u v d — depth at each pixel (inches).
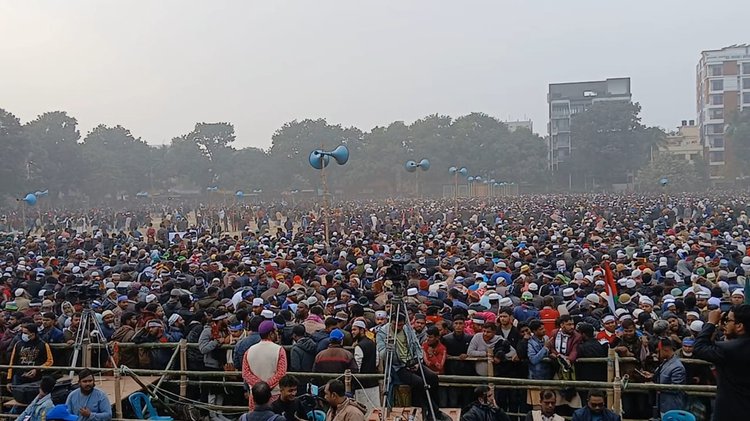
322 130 4581.7
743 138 4443.9
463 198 3676.2
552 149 5398.6
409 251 934.4
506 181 4483.3
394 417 363.6
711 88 5123.0
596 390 375.2
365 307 534.9
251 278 726.5
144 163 4439.0
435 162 4392.2
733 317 253.8
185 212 3211.1
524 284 647.1
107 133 4480.8
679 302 526.9
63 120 3838.6
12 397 458.3
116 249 1070.4
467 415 365.1
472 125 4630.9
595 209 2127.2
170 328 512.7
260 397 301.6
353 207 3068.4
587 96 5359.3
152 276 782.5
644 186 4311.0
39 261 905.5
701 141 5310.0
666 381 381.1
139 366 477.1
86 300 455.5
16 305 622.2
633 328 420.8
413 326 466.0
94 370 406.6
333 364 401.4
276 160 4522.6
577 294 617.6
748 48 5093.5
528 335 426.9
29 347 452.8
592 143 4547.2
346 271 794.8
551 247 939.3
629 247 944.9
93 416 359.3
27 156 3297.2
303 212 2605.8
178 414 434.6
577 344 417.7
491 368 420.2
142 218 2546.8
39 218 2503.7
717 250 901.2
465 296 611.2
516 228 1349.7
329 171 4500.5
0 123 3058.6
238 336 471.5
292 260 856.9
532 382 366.9
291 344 467.8
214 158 4547.2
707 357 250.7
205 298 584.1
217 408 434.0
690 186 4266.7
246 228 1982.0
